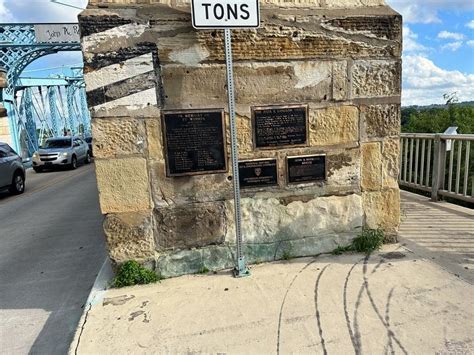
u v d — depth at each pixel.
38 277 4.06
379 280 2.94
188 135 3.09
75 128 34.34
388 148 3.54
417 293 2.73
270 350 2.19
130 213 3.09
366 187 3.56
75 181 12.77
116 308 2.71
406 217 4.65
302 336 2.30
